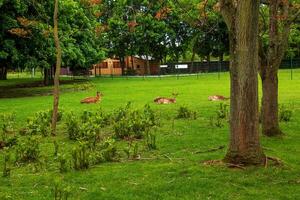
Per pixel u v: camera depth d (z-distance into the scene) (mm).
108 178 8734
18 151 10367
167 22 64312
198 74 59062
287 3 12539
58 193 7691
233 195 7625
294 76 45031
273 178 8500
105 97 27031
